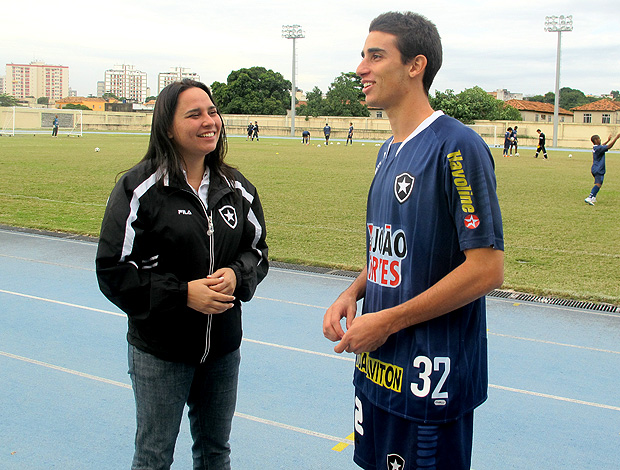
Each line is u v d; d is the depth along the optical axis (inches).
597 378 185.5
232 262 105.2
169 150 97.0
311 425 154.3
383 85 86.4
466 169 80.1
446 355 84.0
